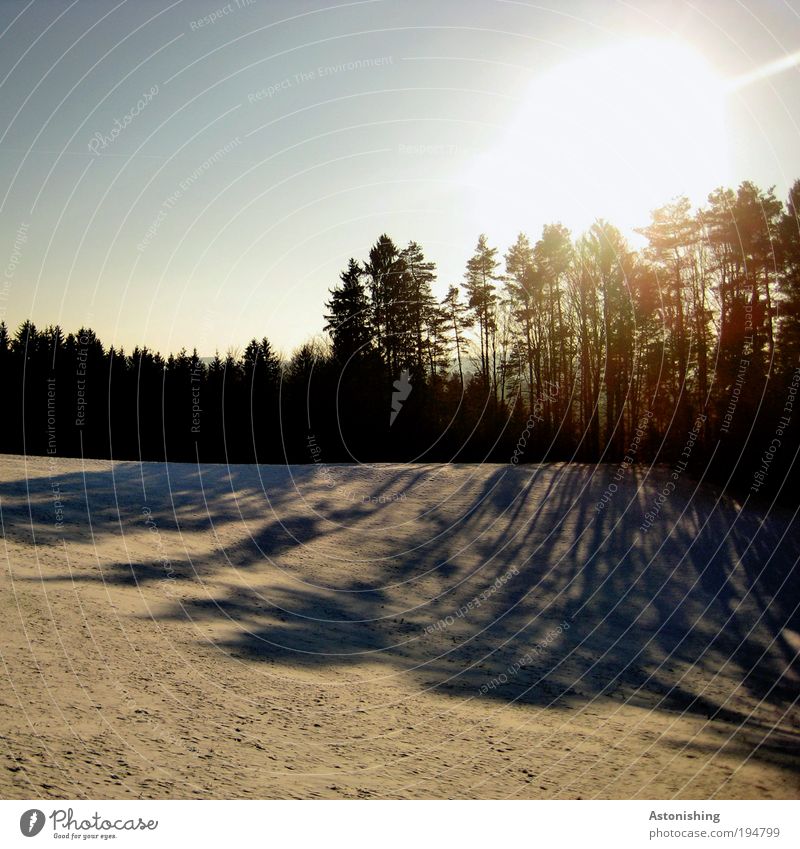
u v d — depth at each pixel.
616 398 38.22
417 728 7.75
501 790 6.17
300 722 7.34
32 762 5.30
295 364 44.00
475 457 38.75
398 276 39.12
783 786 6.81
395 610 14.31
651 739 8.23
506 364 40.03
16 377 46.75
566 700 9.84
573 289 39.22
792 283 30.47
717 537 21.72
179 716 6.85
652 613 15.46
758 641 13.85
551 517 23.34
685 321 35.25
